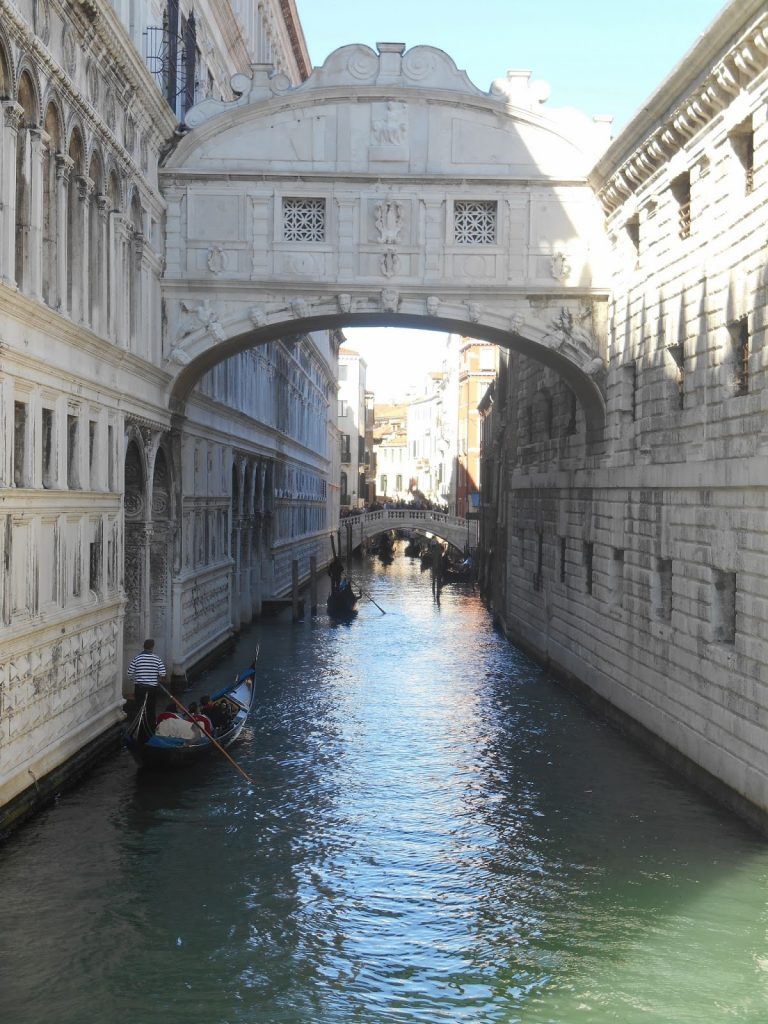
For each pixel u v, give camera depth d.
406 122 21.72
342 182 21.69
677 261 18.05
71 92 14.97
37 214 13.89
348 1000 10.42
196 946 11.45
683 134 17.31
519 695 24.47
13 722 13.55
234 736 18.98
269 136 21.66
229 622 30.59
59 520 15.12
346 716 22.03
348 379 103.19
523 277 21.92
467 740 20.03
